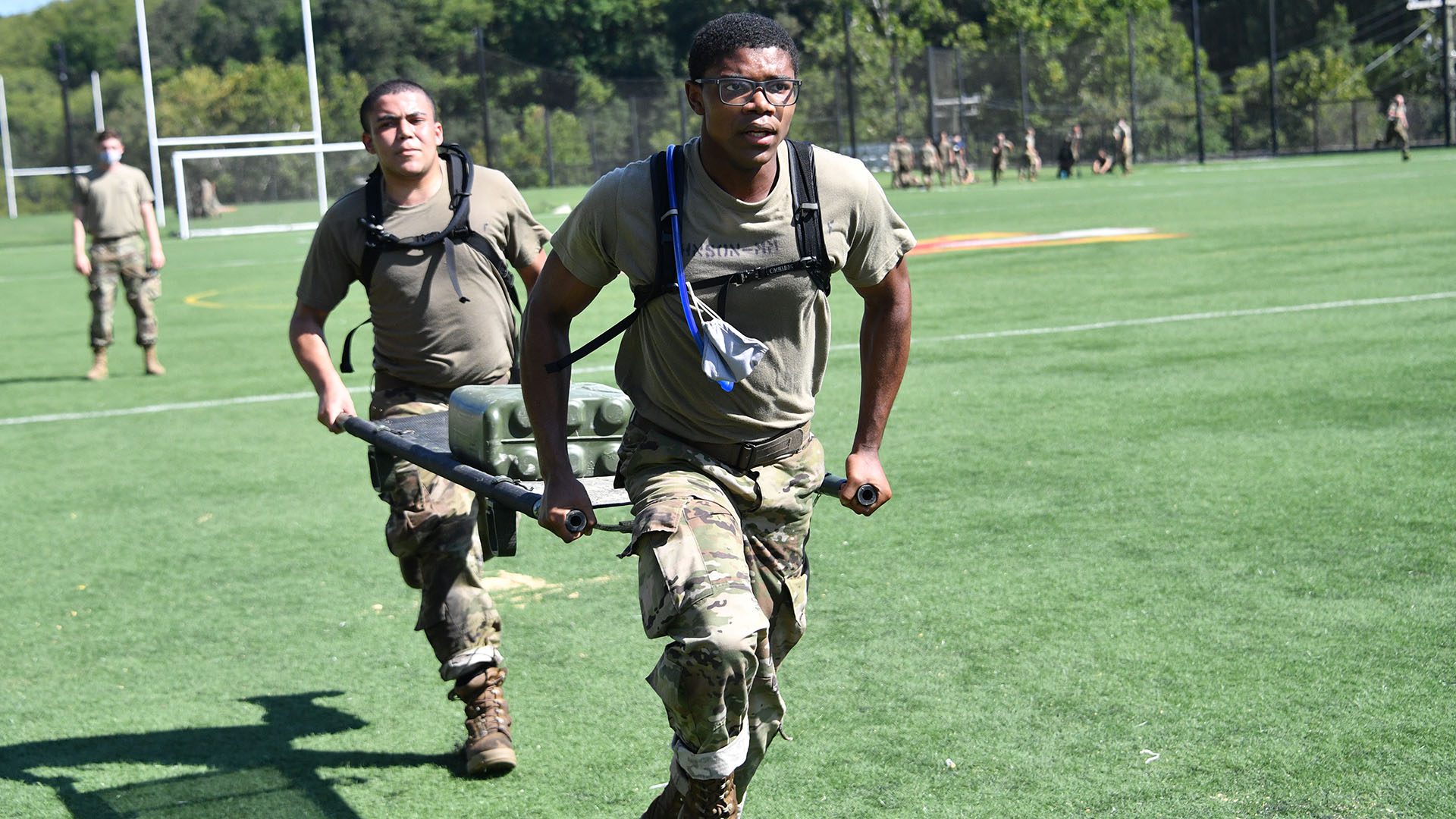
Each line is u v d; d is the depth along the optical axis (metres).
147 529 6.97
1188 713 4.08
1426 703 4.06
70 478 8.26
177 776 4.05
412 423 4.12
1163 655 4.54
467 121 61.72
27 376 12.73
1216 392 8.70
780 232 2.93
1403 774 3.63
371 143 4.35
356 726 4.41
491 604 4.14
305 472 8.12
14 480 8.26
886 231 3.04
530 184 59.94
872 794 3.69
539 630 5.17
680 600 2.77
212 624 5.46
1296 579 5.21
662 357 3.04
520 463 3.39
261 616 5.54
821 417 8.72
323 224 4.40
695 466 3.05
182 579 6.09
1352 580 5.17
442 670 4.05
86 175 12.23
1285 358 9.68
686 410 3.06
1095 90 57.47
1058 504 6.42
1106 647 4.64
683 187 2.93
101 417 10.33
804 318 3.04
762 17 2.87
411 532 4.14
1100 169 48.50
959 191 41.69
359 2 70.94
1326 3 67.44
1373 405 8.04
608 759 4.04
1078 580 5.34
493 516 3.39
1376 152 50.94
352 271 4.45
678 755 2.91
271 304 18.80
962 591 5.30
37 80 98.25
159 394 11.33
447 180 4.43
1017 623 4.91
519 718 4.36
